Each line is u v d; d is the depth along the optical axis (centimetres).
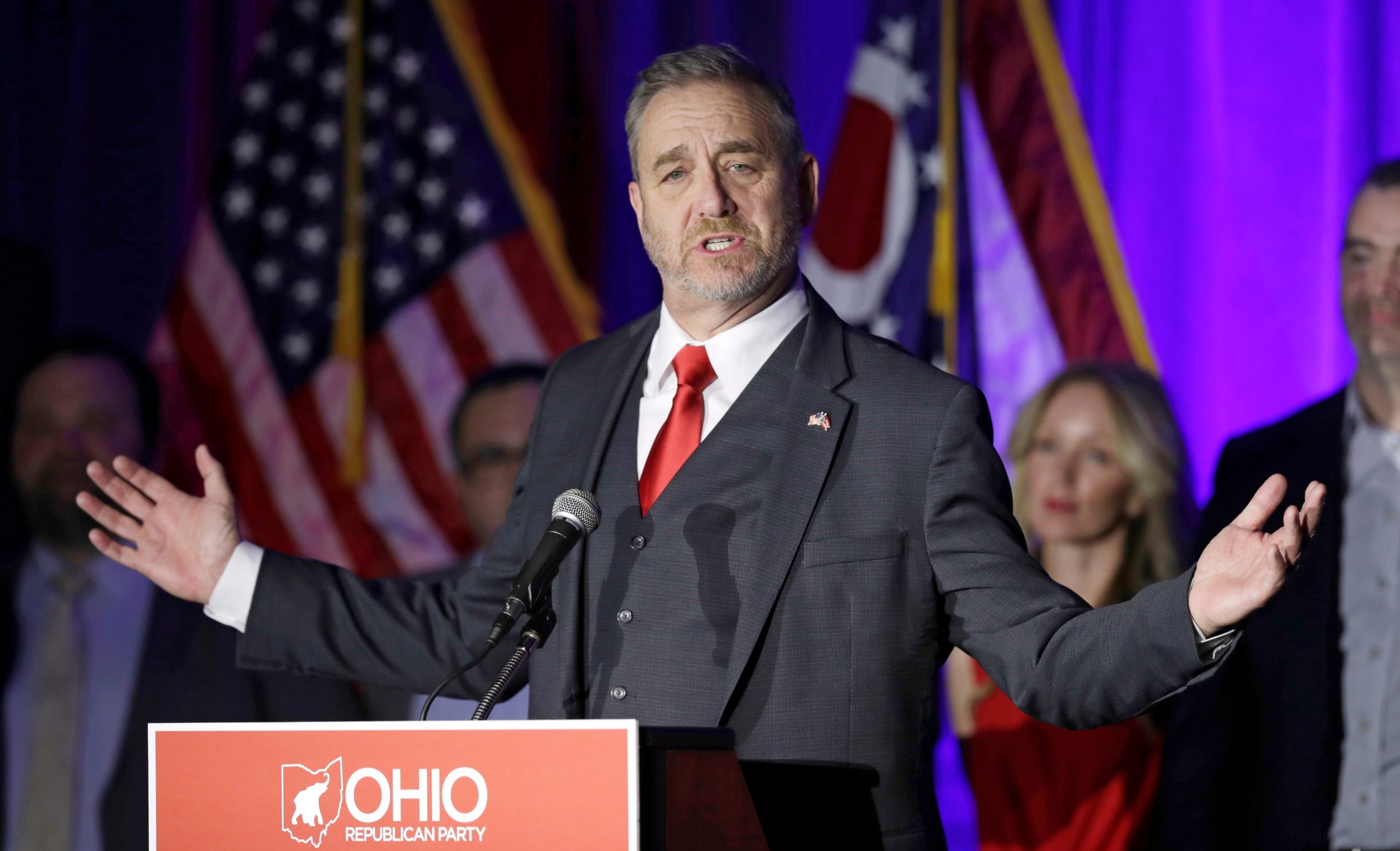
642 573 437
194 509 483
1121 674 371
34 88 1094
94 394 1060
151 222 1089
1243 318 1042
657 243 468
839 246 1070
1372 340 976
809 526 429
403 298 1083
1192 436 1042
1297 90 1055
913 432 438
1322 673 895
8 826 1007
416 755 330
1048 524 1035
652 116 472
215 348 1077
